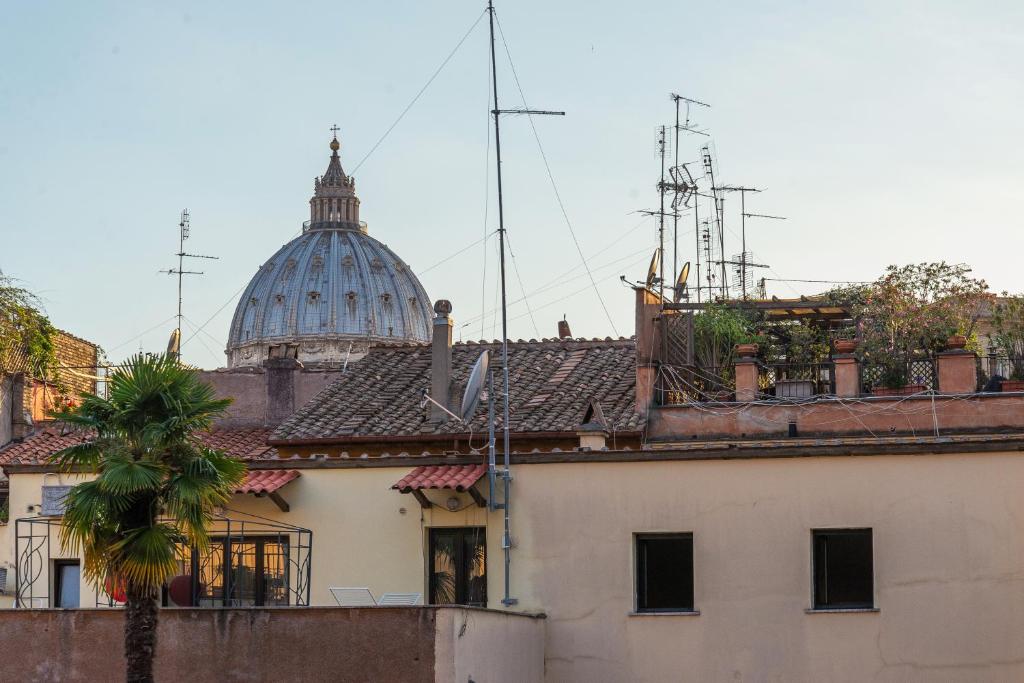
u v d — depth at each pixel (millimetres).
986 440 27500
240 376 50375
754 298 44281
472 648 25250
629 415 37219
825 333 39844
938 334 38094
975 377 35562
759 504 28359
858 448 27891
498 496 29734
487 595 29641
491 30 35062
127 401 24875
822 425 35750
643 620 28578
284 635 25203
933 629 27312
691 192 48688
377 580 30797
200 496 24281
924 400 35031
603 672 28625
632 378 40344
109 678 25953
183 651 25375
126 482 23656
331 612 25094
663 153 48562
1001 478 27375
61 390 54594
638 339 38000
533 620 28312
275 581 31391
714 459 28656
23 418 51969
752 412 36312
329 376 50062
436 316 41375
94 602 33688
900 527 27672
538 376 41531
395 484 30344
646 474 28984
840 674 27609
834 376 37906
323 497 31391
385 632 24891
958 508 27469
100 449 24812
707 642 28234
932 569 27438
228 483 25375
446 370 40688
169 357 25281
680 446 34531
